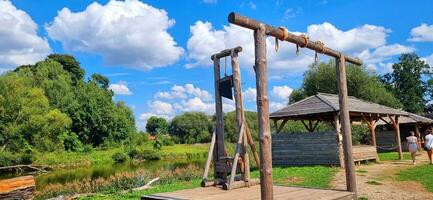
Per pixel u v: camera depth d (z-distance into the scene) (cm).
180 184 1708
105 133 7188
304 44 867
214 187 1023
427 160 2409
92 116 6981
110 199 1456
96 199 1498
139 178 2286
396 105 5338
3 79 4812
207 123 8800
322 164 2217
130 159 5516
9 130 4600
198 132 8700
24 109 4725
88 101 7169
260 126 693
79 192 1927
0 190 922
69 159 5091
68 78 7906
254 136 3725
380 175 1752
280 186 1009
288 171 1995
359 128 3180
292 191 920
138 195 1478
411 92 6638
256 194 893
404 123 3456
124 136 7488
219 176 1106
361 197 1237
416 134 3522
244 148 1049
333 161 2170
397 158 2644
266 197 679
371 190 1368
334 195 870
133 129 7919
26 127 4738
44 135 4909
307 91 5391
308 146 2291
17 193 955
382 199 1210
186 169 2683
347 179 953
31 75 7088
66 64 8731
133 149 5784
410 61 6781
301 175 1802
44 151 4916
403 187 1429
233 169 1002
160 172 2541
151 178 2273
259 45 710
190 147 6969
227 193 914
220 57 1145
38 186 2445
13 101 4722
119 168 4003
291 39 820
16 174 3850
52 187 2133
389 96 5309
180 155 5616
